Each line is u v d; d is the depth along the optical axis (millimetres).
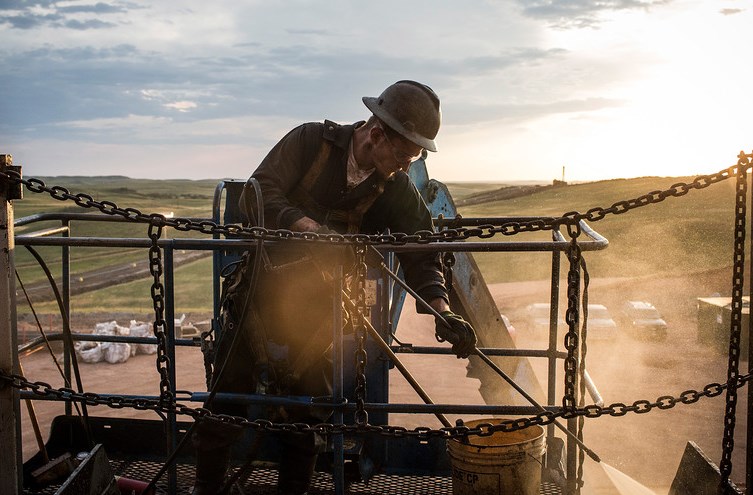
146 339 4773
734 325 3268
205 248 3791
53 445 4992
